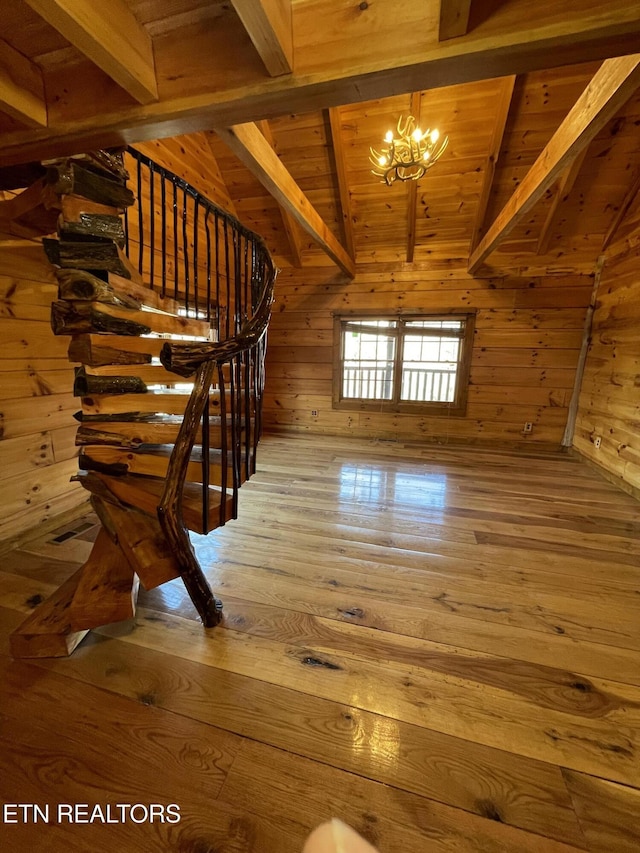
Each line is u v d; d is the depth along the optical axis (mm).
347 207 4273
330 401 5539
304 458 4336
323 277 5262
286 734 1204
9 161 1578
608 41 933
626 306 3703
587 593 1944
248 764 1118
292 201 2932
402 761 1131
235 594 1892
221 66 1155
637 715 1295
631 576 2100
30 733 1197
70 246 1548
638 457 3264
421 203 4234
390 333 5188
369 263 5055
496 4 940
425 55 1004
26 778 1077
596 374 4211
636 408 3342
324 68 1078
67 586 1746
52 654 1471
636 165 3457
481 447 4914
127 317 1676
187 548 1540
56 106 1337
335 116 3412
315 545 2393
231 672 1429
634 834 971
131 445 1744
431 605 1834
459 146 3586
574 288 4453
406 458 4371
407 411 5258
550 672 1459
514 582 2029
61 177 1495
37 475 2428
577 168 3361
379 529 2621
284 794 1045
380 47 1029
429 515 2854
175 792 1049
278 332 5566
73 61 1283
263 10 917
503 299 4691
